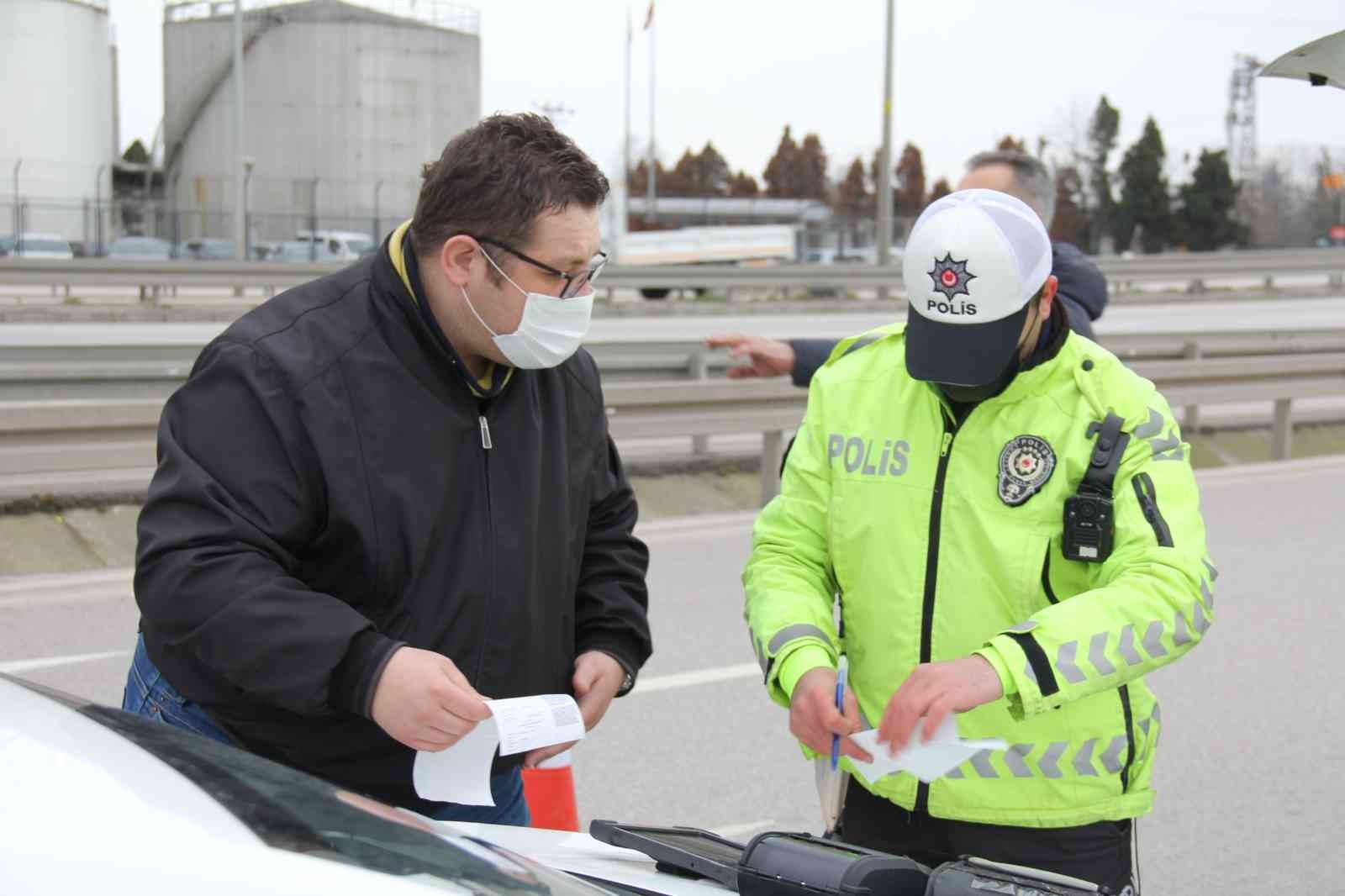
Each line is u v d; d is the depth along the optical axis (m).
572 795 3.23
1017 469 2.19
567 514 2.31
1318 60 2.50
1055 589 2.18
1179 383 10.85
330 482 2.04
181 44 48.12
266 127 47.75
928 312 2.13
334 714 2.08
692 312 24.88
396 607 2.11
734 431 8.96
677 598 6.99
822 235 45.38
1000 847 2.26
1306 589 7.44
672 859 1.95
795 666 2.22
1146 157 65.88
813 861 1.80
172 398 2.08
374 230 39.56
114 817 1.23
